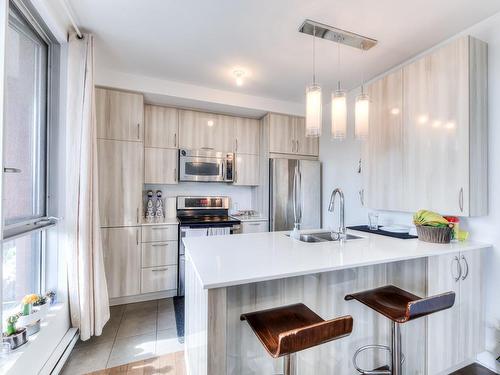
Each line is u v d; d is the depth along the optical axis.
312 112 1.67
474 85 1.74
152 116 3.12
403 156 2.12
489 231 1.81
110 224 2.65
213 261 1.33
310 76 2.76
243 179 3.61
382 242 1.82
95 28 1.95
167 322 2.35
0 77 1.08
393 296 1.51
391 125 2.23
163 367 1.75
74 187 1.86
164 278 2.87
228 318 1.30
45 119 1.81
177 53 2.31
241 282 1.08
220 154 3.42
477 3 1.66
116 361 1.81
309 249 1.60
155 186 3.39
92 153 1.96
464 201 1.71
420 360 1.67
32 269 1.72
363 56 2.34
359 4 1.66
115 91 2.69
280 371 1.41
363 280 1.61
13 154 1.48
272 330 1.15
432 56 1.91
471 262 1.74
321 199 3.63
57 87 1.86
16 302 1.53
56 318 1.69
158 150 3.14
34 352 1.42
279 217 3.34
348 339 1.58
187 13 1.78
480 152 1.76
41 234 1.80
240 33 2.01
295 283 1.44
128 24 1.90
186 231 2.91
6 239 1.26
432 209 1.91
